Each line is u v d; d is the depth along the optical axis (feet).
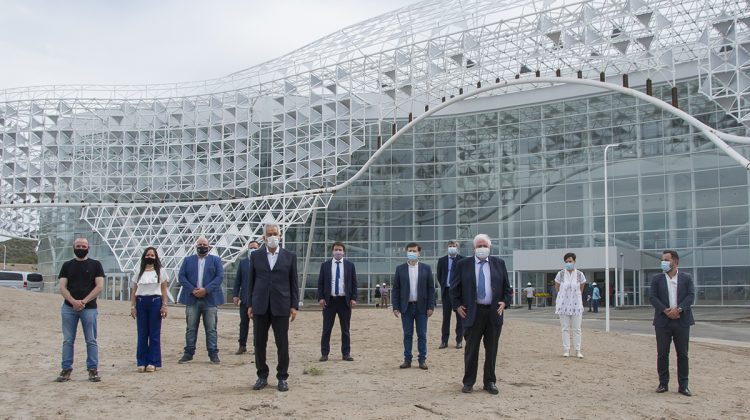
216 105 176.24
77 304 36.76
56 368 41.65
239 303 51.37
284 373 34.99
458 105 181.57
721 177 153.48
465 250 178.81
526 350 52.90
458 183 181.37
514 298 170.91
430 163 183.73
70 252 209.97
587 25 119.55
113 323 71.87
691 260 155.43
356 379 38.55
